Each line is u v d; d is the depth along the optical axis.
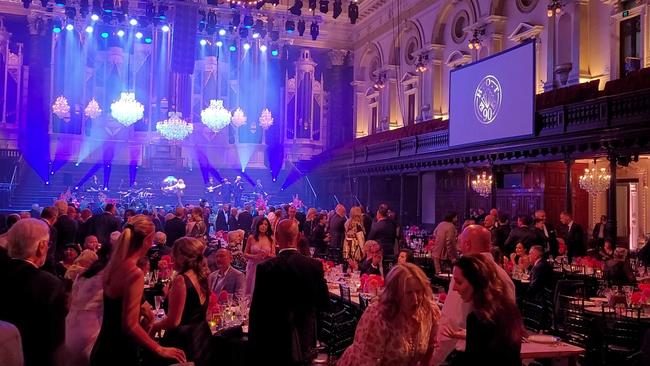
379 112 35.00
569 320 7.65
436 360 4.68
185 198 35.41
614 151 15.07
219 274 7.73
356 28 37.81
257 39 37.28
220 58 37.25
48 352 3.69
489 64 20.03
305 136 38.72
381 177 30.62
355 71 38.12
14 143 33.84
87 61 34.88
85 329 5.01
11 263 3.73
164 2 29.27
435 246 12.94
